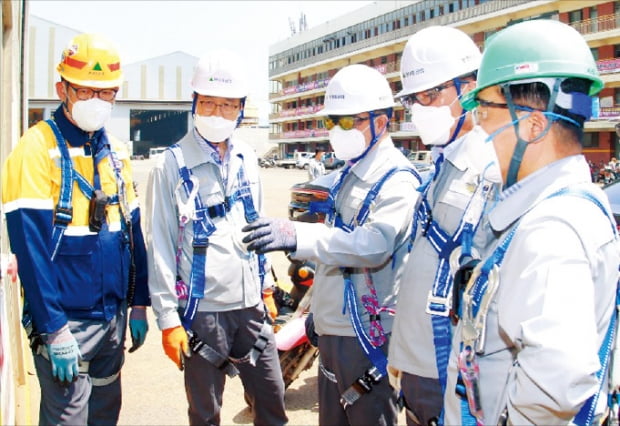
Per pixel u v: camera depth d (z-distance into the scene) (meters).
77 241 2.76
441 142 2.51
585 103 1.61
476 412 1.65
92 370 3.01
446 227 2.23
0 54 3.40
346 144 2.86
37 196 2.61
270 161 56.94
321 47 64.31
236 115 3.02
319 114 2.91
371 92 2.80
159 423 3.95
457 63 2.42
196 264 3.00
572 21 36.28
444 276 2.17
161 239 2.97
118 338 3.00
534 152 1.62
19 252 2.59
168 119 69.50
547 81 1.57
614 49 33.97
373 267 2.70
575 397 1.38
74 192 2.77
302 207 9.52
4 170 2.64
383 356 2.79
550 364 1.38
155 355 5.27
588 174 1.62
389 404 2.91
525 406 1.45
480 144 1.71
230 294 3.06
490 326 1.64
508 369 1.61
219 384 3.14
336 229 2.63
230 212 3.09
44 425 2.79
